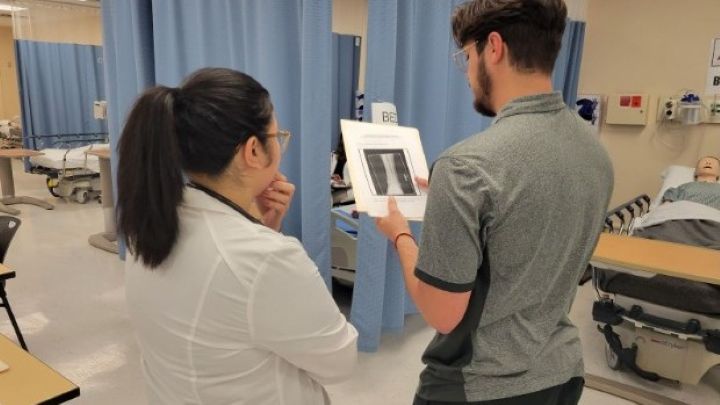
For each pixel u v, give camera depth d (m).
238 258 0.74
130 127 0.73
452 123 2.91
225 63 2.83
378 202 1.09
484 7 0.86
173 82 3.08
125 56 3.43
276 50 2.48
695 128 4.41
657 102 4.57
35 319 2.99
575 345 1.04
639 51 4.61
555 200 0.83
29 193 6.60
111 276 3.69
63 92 7.77
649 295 2.39
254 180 0.82
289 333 0.77
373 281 2.56
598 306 2.51
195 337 0.77
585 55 4.89
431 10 2.60
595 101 4.82
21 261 3.96
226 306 0.74
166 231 0.73
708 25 4.24
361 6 3.75
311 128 2.42
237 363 0.78
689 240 3.00
